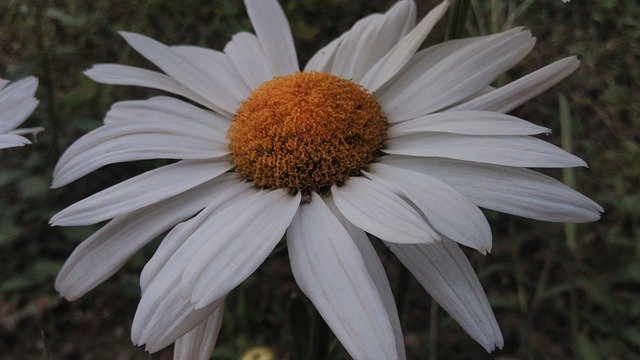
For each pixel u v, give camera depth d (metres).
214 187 0.12
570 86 0.24
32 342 0.20
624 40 0.25
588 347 0.18
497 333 0.11
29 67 0.16
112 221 0.12
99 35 0.26
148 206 0.12
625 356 0.19
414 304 0.20
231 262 0.11
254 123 0.12
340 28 0.25
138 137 0.13
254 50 0.14
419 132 0.12
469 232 0.11
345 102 0.12
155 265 0.11
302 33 0.23
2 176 0.20
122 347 0.20
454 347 0.19
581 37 0.25
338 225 0.11
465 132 0.12
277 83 0.13
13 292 0.20
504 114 0.12
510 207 0.11
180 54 0.14
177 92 0.14
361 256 0.11
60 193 0.21
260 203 0.12
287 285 0.20
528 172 0.11
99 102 0.23
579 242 0.21
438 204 0.11
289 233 0.11
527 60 0.24
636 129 0.23
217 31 0.25
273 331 0.20
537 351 0.19
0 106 0.12
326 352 0.14
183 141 0.13
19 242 0.21
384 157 0.12
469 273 0.11
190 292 0.10
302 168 0.12
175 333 0.11
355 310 0.10
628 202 0.21
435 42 0.24
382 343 0.10
